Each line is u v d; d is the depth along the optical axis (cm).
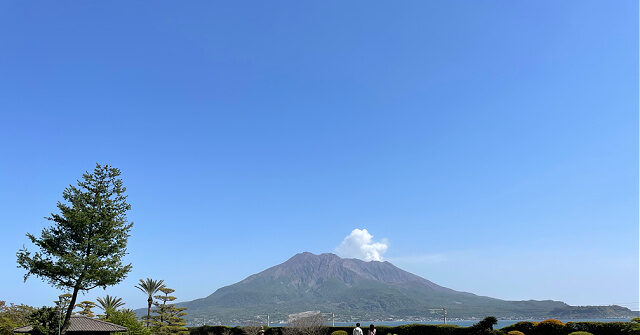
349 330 5797
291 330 6291
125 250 4491
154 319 7419
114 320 5112
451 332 4941
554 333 4106
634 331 3556
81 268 4078
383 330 5456
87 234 4347
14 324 5600
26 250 4131
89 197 4459
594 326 3947
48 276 4128
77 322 4366
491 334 4531
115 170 4662
